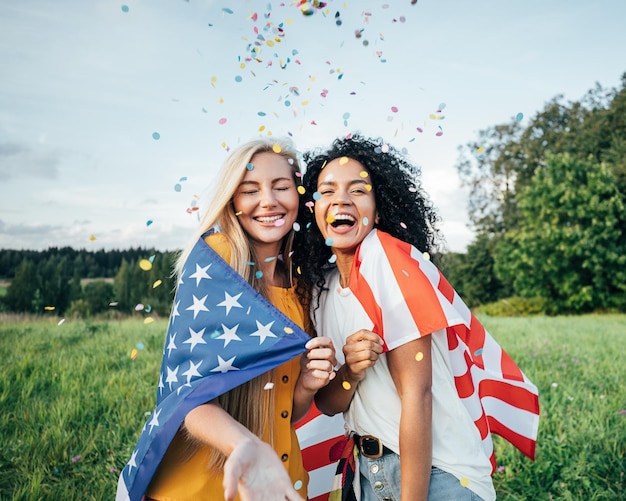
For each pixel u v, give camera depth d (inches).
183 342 87.3
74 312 644.7
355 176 96.2
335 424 122.8
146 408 210.1
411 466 86.8
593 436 178.7
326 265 105.2
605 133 1374.3
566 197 1128.2
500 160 1497.3
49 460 164.2
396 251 92.1
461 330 97.6
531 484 155.6
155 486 87.4
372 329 91.7
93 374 257.8
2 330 408.2
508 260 1250.6
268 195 95.4
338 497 98.3
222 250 94.7
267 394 92.7
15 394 225.3
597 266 1096.2
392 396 93.0
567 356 327.9
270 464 68.8
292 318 99.5
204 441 78.7
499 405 108.3
